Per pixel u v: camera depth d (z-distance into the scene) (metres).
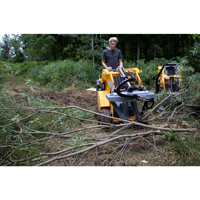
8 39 6.71
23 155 3.18
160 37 19.95
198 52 5.59
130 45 22.98
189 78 4.97
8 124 3.33
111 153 3.27
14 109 3.58
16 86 10.17
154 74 10.23
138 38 19.06
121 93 3.89
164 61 12.05
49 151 3.44
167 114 4.70
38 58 19.48
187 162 2.95
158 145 3.53
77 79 11.13
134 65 13.30
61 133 3.67
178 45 21.39
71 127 4.25
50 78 10.84
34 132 3.40
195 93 4.79
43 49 18.03
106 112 4.32
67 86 10.37
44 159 3.17
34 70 13.48
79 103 7.09
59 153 2.95
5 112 3.55
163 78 6.89
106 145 3.46
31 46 18.09
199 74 5.21
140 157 3.16
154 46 18.42
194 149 3.29
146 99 3.78
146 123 4.44
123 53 22.47
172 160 3.04
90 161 3.09
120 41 20.67
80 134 3.70
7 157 3.08
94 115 5.37
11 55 6.72
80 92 9.54
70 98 8.03
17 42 6.82
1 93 3.79
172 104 5.13
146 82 10.56
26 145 3.22
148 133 3.47
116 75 4.84
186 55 6.16
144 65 12.68
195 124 4.16
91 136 3.77
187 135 3.75
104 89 5.57
